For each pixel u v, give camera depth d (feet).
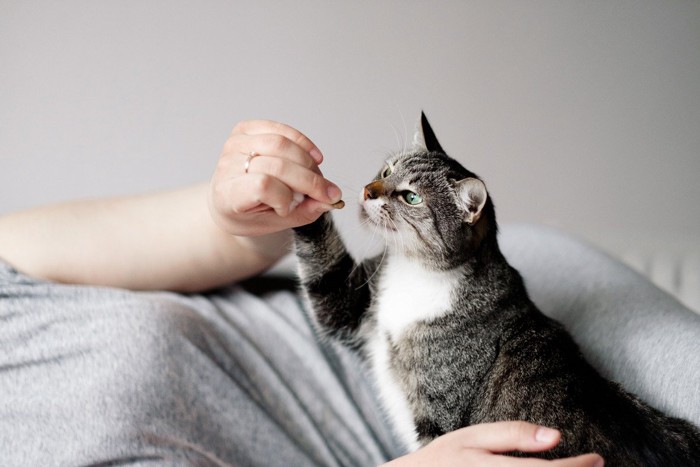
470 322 2.33
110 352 2.17
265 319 2.59
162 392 2.17
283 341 2.55
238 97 4.01
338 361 2.59
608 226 4.25
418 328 2.37
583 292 2.63
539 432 1.88
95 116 3.95
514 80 4.07
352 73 4.02
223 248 2.52
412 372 2.35
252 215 2.13
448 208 2.37
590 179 4.23
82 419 2.10
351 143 4.11
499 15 3.97
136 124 3.99
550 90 4.09
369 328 2.51
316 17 3.95
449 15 3.97
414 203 2.41
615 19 3.97
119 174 4.03
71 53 3.87
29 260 2.39
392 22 3.97
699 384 2.22
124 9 3.85
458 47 4.01
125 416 2.10
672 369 2.29
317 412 2.45
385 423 2.53
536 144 4.17
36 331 2.20
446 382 2.31
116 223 2.50
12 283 2.28
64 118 3.93
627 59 4.03
